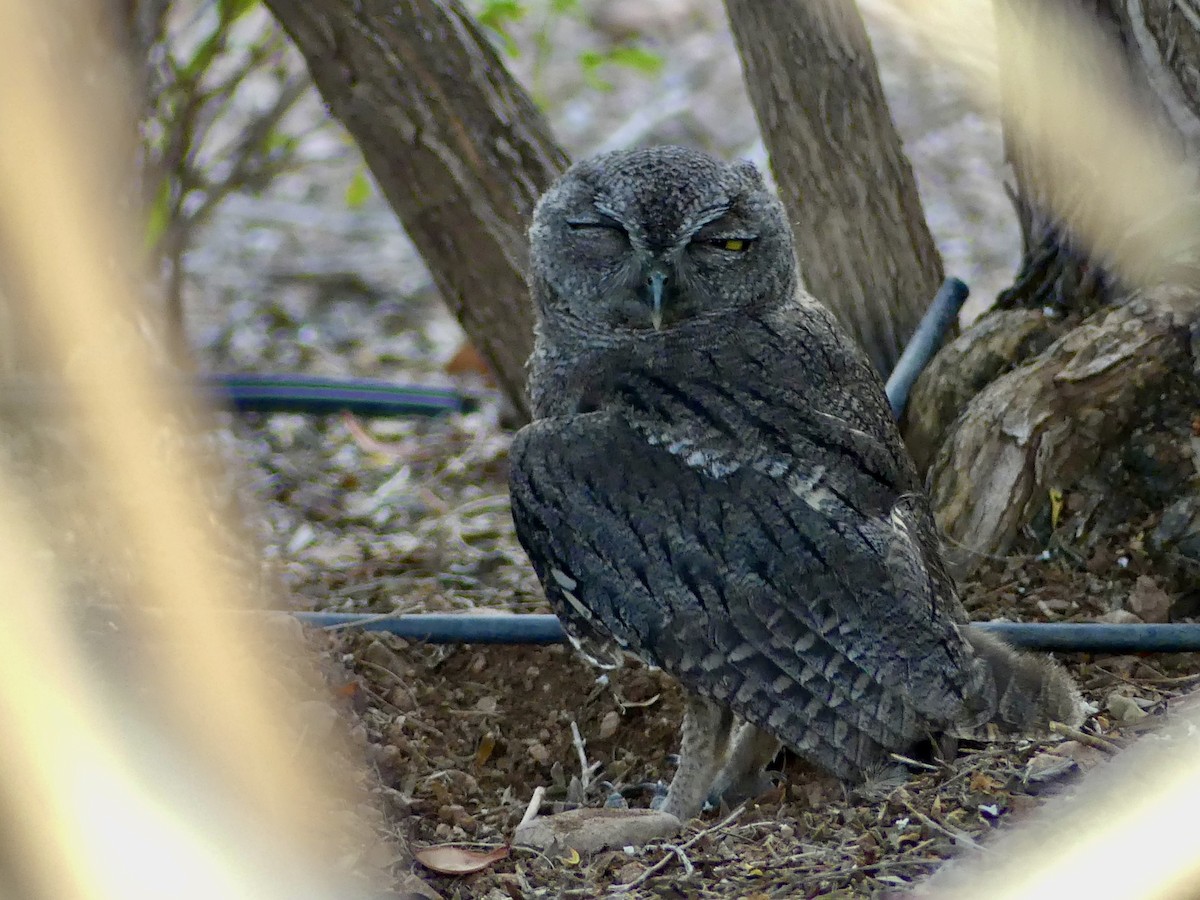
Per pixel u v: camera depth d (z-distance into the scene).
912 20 15.71
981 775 7.32
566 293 9.08
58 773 7.80
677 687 9.93
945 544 10.29
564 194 9.09
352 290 19.41
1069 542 10.20
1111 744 7.36
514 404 12.46
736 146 20.00
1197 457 10.03
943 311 11.41
